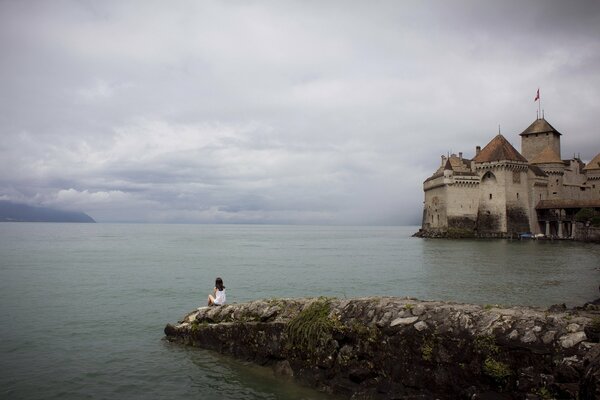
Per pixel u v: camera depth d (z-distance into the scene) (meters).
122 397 13.40
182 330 18.36
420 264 56.34
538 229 112.62
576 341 10.12
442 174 113.19
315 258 67.12
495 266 52.94
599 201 102.12
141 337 19.67
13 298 29.69
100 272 46.09
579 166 126.25
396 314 12.95
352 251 83.50
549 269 49.44
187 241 126.00
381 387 12.43
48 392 13.73
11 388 14.01
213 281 39.94
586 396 9.01
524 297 32.12
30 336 19.89
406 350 12.30
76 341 19.06
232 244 111.19
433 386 11.70
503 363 10.74
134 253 75.44
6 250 77.88
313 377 13.88
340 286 37.50
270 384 14.16
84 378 14.84
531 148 123.62
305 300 15.90
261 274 46.12
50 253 72.38
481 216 110.81
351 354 13.33
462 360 11.37
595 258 61.81
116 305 27.52
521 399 10.20
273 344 15.29
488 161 109.62
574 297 32.12
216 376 14.84
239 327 16.39
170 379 14.67
